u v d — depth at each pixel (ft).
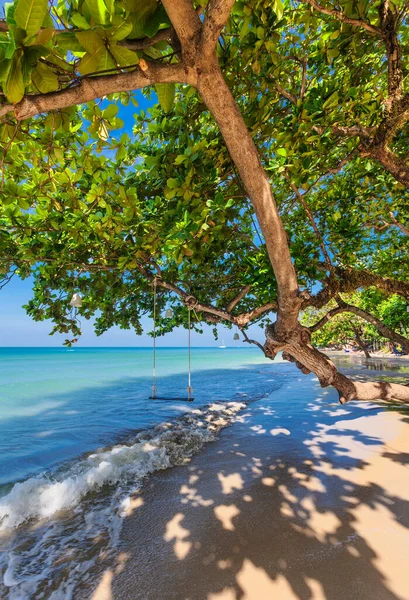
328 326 115.96
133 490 15.17
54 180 11.31
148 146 14.83
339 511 12.43
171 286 17.29
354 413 29.81
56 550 10.89
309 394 45.09
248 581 9.03
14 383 68.80
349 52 12.67
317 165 15.06
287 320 13.07
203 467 17.81
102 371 100.83
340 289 16.66
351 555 9.87
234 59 10.46
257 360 176.96
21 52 3.79
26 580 9.50
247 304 24.30
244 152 7.39
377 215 21.21
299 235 22.94
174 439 23.67
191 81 5.90
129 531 11.88
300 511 12.55
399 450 19.03
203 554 10.32
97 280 18.17
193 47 5.29
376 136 11.86
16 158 10.50
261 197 8.43
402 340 16.39
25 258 14.19
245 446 21.39
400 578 8.87
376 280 16.83
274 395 46.16
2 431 29.22
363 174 17.44
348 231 17.72
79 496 14.65
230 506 13.21
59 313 18.03
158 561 10.11
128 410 38.29
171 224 12.84
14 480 17.95
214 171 11.27
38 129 10.50
